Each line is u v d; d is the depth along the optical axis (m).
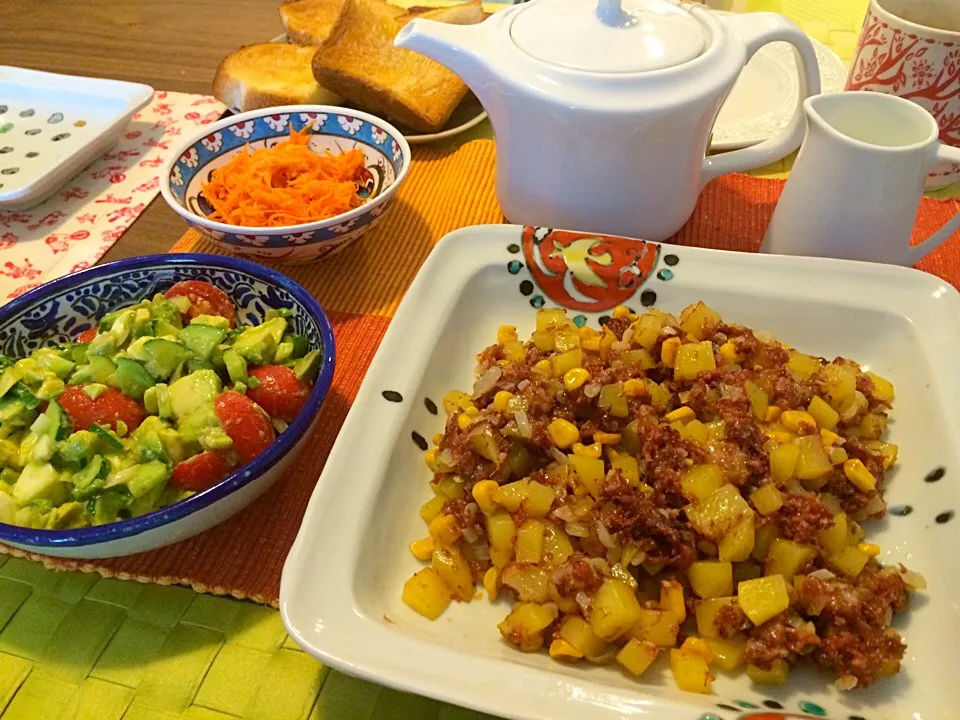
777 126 1.27
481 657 0.59
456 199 1.24
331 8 1.69
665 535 0.69
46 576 0.78
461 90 1.38
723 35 0.93
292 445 0.73
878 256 0.94
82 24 1.82
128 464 0.75
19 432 0.81
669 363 0.84
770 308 0.92
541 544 0.70
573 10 0.94
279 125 1.25
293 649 0.70
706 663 0.64
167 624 0.73
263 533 0.80
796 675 0.65
